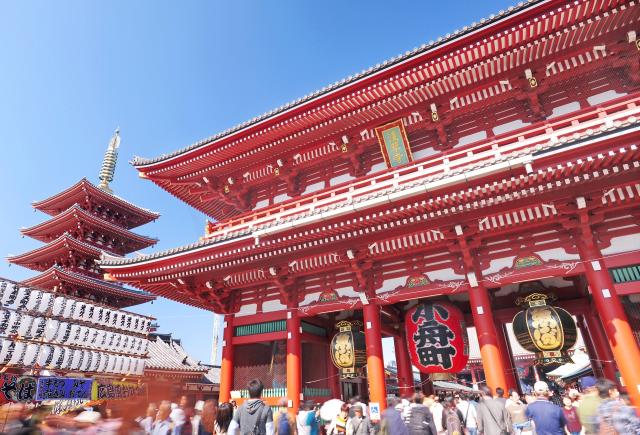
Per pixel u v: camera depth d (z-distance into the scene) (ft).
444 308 41.37
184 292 55.62
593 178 33.45
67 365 65.26
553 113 46.47
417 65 46.52
